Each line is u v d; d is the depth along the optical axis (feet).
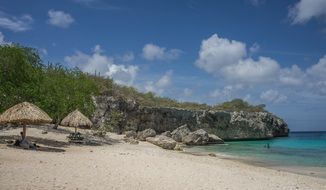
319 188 63.05
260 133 271.49
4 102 88.22
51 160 61.62
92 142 112.98
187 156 103.76
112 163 65.62
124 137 152.97
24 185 40.34
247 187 55.62
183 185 51.52
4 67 89.61
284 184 63.82
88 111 136.46
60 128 140.36
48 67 146.20
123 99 208.13
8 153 65.26
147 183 50.19
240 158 120.57
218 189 51.19
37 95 96.53
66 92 128.88
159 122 221.87
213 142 194.29
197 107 286.25
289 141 243.81
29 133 112.78
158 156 88.79
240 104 311.68
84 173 52.11
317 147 181.16
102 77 240.32
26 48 101.86
